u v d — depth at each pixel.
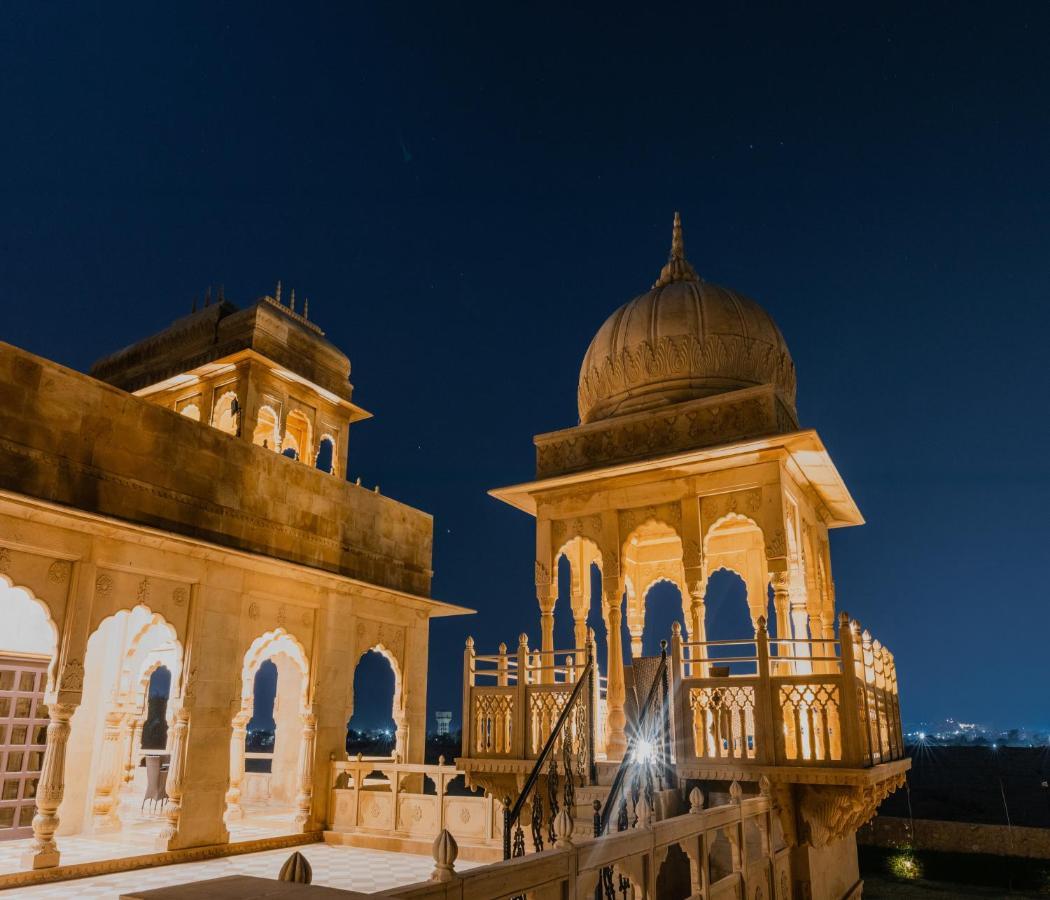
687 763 10.16
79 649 11.57
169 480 13.38
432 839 13.78
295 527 15.85
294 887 3.42
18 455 11.22
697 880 7.33
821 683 9.83
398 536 18.81
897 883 23.33
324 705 15.67
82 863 11.27
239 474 14.75
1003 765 69.06
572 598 15.52
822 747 9.67
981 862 25.41
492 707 12.32
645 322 15.09
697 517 12.70
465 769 12.14
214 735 13.33
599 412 15.34
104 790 14.34
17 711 13.80
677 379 14.62
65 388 11.98
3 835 13.11
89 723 14.53
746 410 13.06
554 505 14.11
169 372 19.27
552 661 13.26
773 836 9.47
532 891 4.88
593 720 11.15
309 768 15.15
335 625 16.17
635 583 17.39
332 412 20.50
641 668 12.88
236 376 18.62
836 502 15.02
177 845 12.46
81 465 12.02
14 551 11.08
